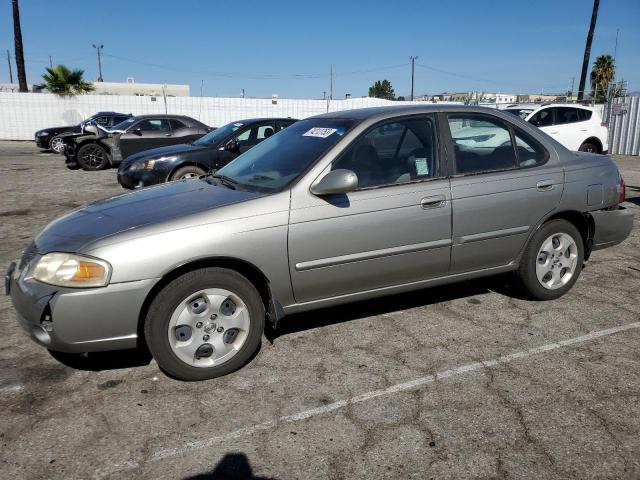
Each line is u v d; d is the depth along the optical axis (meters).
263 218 3.41
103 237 3.20
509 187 4.18
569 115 14.09
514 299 4.69
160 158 8.91
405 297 4.77
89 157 14.48
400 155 3.92
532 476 2.52
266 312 3.75
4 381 3.42
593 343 3.85
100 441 2.81
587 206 4.54
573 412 3.02
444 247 3.99
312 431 2.88
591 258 5.90
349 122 3.98
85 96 26.81
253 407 3.11
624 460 2.62
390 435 2.83
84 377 3.46
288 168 3.79
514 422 2.93
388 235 3.76
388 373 3.47
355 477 2.53
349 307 4.56
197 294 3.30
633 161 17.17
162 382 3.40
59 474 2.57
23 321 3.24
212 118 27.53
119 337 3.19
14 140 26.64
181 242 3.21
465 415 3.00
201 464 2.63
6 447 2.77
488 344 3.86
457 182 4.00
